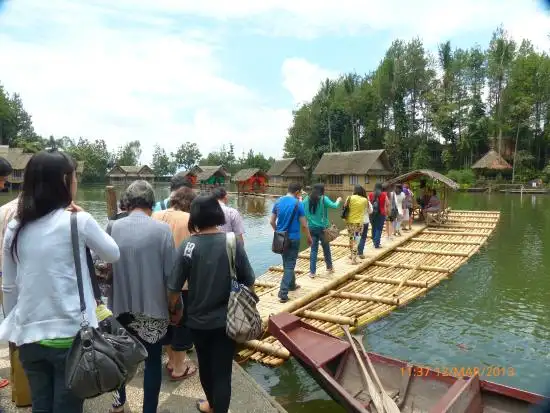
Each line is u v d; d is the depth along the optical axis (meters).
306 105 64.94
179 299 3.54
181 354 4.41
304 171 57.22
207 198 3.37
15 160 50.06
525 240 16.44
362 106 59.09
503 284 10.53
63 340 2.44
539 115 49.50
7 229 2.59
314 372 5.03
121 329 2.81
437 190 19.27
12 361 3.79
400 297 9.06
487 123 50.69
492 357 6.72
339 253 12.83
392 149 55.09
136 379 4.45
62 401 2.47
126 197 3.54
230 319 3.16
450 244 14.60
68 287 2.48
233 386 4.45
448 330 7.74
